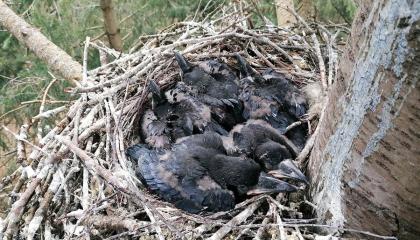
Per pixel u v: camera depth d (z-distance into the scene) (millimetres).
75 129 909
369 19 557
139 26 1687
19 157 904
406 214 630
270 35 1168
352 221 686
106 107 973
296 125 966
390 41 524
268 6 1589
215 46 1148
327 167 700
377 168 610
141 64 1052
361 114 597
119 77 1018
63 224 816
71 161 878
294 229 749
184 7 1605
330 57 1053
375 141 593
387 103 556
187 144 899
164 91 1066
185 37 1147
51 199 825
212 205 828
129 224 750
